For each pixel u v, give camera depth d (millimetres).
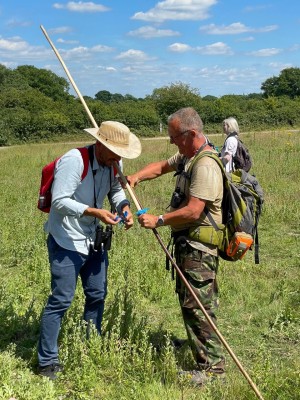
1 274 7078
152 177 4898
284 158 17828
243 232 4250
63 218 4297
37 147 33156
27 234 8750
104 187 4391
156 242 8211
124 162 19875
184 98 51688
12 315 5324
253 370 4289
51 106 49656
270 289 6355
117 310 5035
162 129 48812
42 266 6863
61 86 83188
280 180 13492
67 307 4395
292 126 49969
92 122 4363
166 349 4465
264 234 8938
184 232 4324
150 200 11781
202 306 4070
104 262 4598
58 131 47312
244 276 6742
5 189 14031
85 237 4363
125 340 4801
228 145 7605
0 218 10188
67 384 4320
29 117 46281
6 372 4262
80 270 4629
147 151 24906
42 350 4422
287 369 4445
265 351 4824
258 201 4434
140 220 4223
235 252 4219
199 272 4277
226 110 50812
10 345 4777
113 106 50906
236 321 5582
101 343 4551
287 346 5078
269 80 88750
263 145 24281
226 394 4020
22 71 80250
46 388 4090
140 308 5891
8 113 47500
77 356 4445
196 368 4445
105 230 4438
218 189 4176
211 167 4133
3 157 25062
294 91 86938
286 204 10594
